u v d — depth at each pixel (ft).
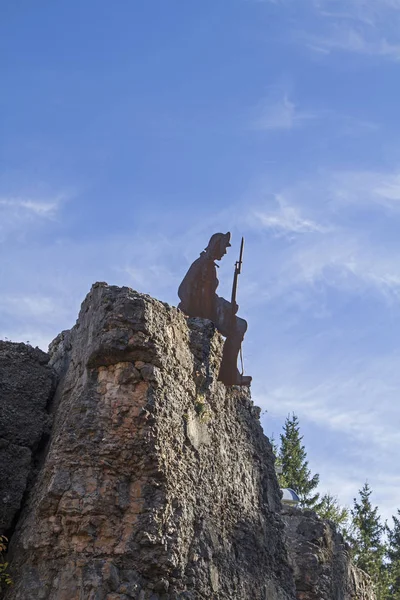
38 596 72.95
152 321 79.61
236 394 91.30
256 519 88.69
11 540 77.51
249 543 86.22
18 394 83.71
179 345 82.58
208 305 91.04
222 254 92.89
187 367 83.20
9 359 85.10
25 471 80.38
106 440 76.23
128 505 75.10
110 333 78.48
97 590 72.13
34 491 78.64
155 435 76.74
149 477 76.07
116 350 78.13
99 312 80.23
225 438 87.20
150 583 74.02
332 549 116.16
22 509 79.10
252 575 84.99
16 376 84.48
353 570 121.19
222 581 80.89
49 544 74.33
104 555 73.67
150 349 78.64
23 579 74.08
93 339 79.61
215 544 81.25
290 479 222.89
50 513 75.05
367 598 124.36
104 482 75.31
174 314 82.58
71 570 73.15
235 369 89.45
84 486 75.15
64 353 87.35
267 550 88.79
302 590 110.01
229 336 90.38
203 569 78.54
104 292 80.84
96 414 77.10
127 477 75.97
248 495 88.74
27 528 76.48
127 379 77.82
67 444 76.64
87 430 76.64
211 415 85.15
